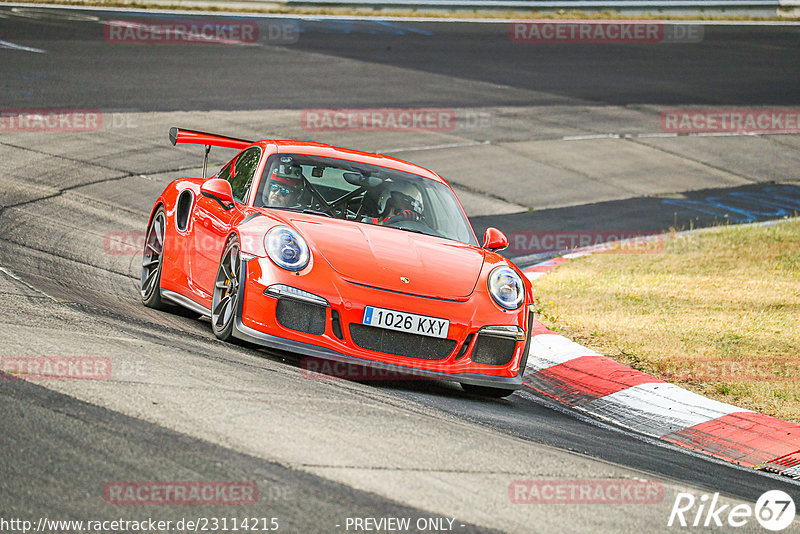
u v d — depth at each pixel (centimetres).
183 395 1711
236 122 5984
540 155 6412
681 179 6366
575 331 3128
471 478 1516
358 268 2206
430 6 10681
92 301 2578
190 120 5866
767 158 7062
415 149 6094
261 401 1750
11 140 4962
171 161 5078
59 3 9269
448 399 2192
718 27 11606
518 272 2425
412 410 1931
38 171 4522
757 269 4216
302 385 1947
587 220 5216
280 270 2175
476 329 2209
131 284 3061
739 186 6356
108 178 4619
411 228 2536
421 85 7706
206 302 2486
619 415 2420
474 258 2430
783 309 3506
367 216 2528
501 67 8706
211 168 5072
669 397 2484
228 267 2370
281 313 2162
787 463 2114
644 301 3562
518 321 2284
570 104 7781
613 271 4131
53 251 3259
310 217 2428
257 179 2569
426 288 2216
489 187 5612
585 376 2666
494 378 2244
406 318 2155
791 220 5347
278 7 9988
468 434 1805
